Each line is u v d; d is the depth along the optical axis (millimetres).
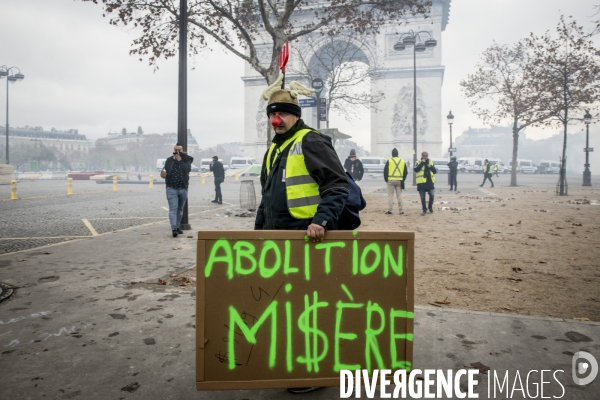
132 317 3975
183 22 9180
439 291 4844
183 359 3156
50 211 13711
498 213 12656
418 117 50156
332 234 2391
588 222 10484
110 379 2867
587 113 22969
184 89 9109
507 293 4762
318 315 2404
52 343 3408
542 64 22109
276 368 2398
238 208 14414
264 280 2385
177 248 7203
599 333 3617
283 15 13328
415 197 18953
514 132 28141
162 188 28750
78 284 5016
